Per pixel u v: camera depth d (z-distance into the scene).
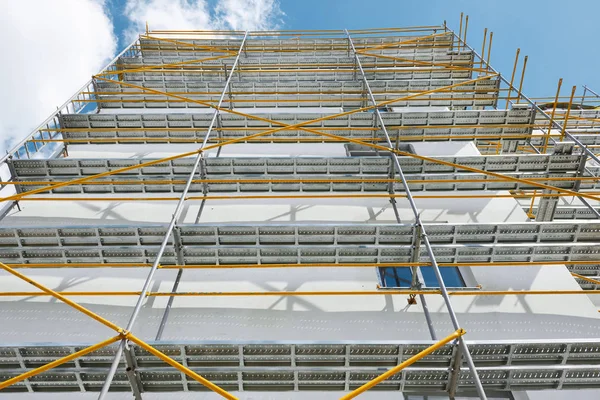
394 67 13.65
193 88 11.96
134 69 12.59
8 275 6.91
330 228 6.25
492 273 6.95
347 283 6.77
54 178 7.72
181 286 6.70
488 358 4.77
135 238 6.31
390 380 4.73
